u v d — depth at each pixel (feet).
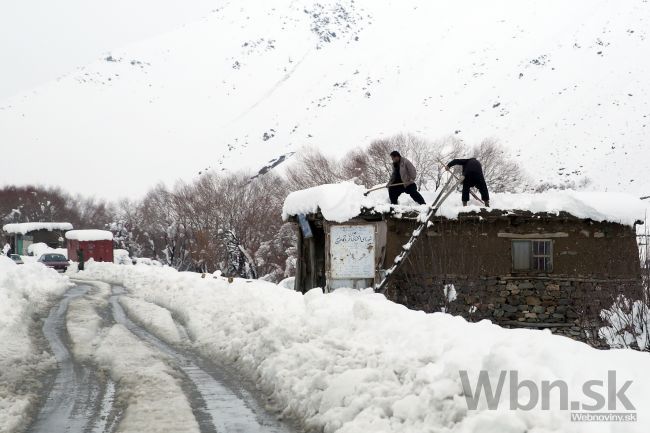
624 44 556.51
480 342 23.88
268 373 29.91
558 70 557.74
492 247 58.85
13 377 31.60
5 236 238.89
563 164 372.99
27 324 48.24
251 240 166.61
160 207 222.89
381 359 25.50
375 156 166.71
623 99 442.50
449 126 538.06
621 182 329.11
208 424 24.11
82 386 30.27
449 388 20.15
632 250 58.54
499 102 537.24
